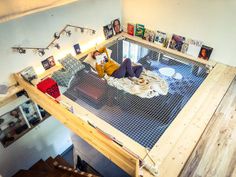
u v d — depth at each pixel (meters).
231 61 3.26
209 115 2.52
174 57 3.57
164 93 2.86
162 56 3.62
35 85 2.73
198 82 3.04
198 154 2.39
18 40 2.66
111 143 1.95
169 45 3.72
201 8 3.11
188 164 2.31
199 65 3.37
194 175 2.23
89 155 3.96
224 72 3.19
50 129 3.62
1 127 3.01
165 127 2.38
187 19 3.34
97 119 2.47
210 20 3.12
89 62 3.38
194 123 2.42
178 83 3.03
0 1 1.54
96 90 2.88
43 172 3.20
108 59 3.33
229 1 2.83
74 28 3.30
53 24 2.97
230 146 2.46
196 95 2.80
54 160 3.59
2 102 2.76
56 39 3.10
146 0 3.61
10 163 3.29
